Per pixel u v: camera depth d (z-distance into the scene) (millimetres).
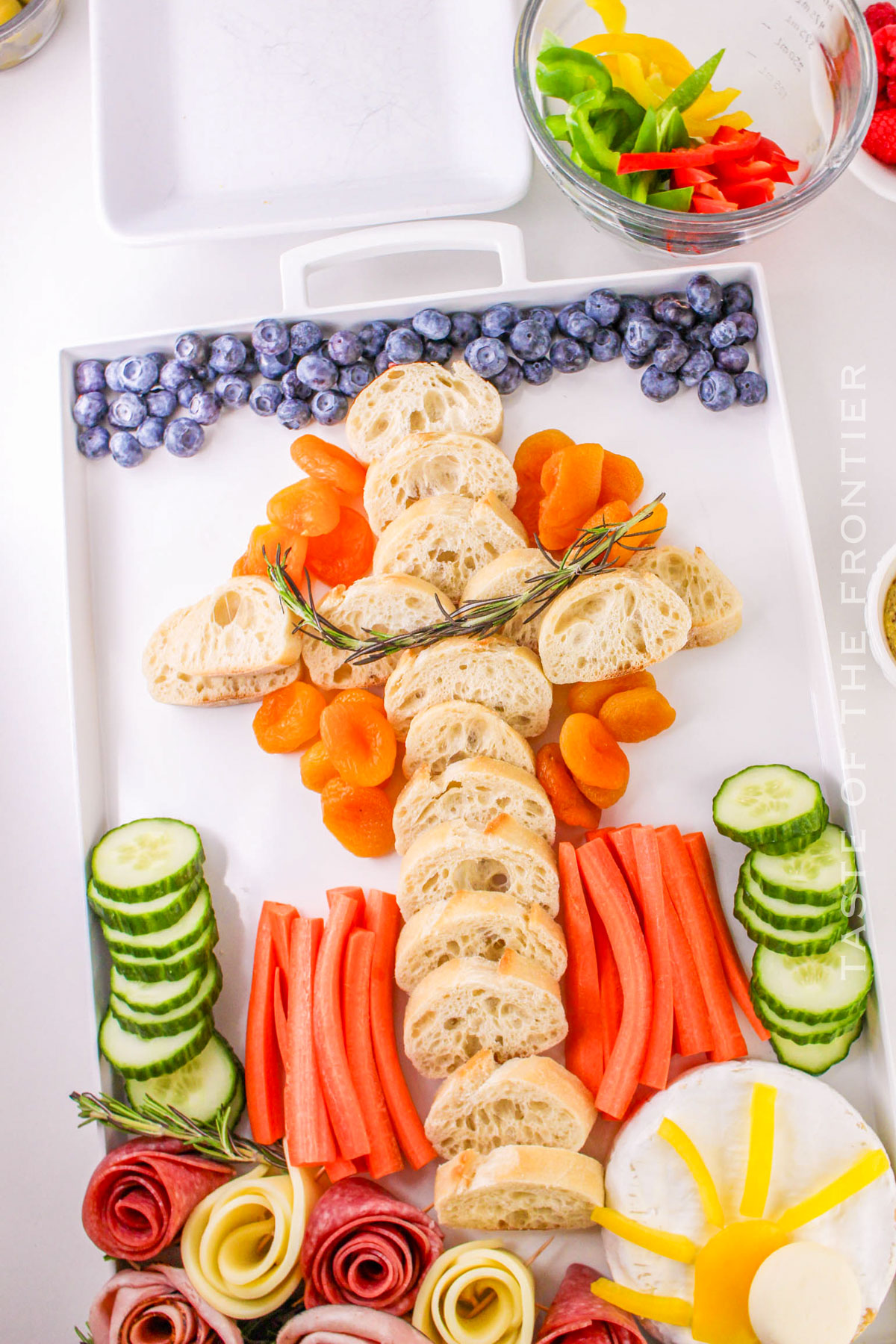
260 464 787
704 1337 688
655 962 715
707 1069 706
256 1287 699
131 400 782
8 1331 750
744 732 751
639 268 817
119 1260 738
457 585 752
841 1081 725
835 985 709
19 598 819
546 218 822
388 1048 720
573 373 781
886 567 732
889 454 795
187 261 836
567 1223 709
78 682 759
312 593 772
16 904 788
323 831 754
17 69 851
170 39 820
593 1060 716
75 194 848
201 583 780
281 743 751
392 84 814
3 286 845
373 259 824
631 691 735
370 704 741
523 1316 692
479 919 701
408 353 770
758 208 732
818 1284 678
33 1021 775
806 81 776
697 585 743
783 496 766
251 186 812
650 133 738
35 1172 760
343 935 724
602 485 758
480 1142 711
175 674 759
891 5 801
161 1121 713
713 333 766
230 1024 744
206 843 756
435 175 810
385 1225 698
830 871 716
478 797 722
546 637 717
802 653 756
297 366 775
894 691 776
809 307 807
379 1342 683
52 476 829
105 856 734
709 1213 690
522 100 755
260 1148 720
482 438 754
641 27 787
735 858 743
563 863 725
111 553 785
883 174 783
